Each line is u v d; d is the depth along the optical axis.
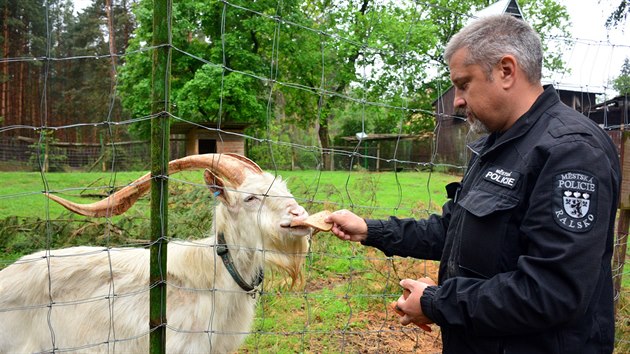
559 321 1.67
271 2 21.92
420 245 2.63
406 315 2.07
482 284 1.82
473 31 1.93
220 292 3.09
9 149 26.62
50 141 26.94
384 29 23.80
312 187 9.35
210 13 21.45
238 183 3.09
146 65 21.88
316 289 6.19
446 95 21.92
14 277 3.16
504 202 1.83
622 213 4.18
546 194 1.70
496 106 1.92
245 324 3.29
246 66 21.80
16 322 3.09
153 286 2.20
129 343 3.07
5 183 16.03
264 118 22.20
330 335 4.86
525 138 1.89
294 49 22.42
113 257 3.31
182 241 3.20
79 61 34.97
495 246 1.86
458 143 20.64
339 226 2.72
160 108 2.09
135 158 28.11
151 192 2.15
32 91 29.14
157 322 2.22
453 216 2.18
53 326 3.13
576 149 1.71
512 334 1.80
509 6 3.79
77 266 3.22
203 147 21.97
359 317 5.47
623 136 4.07
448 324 1.87
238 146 21.75
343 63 23.56
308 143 31.80
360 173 17.05
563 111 1.89
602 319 1.89
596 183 1.66
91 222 6.48
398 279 5.89
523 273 1.72
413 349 4.73
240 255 3.15
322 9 25.16
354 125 41.84
